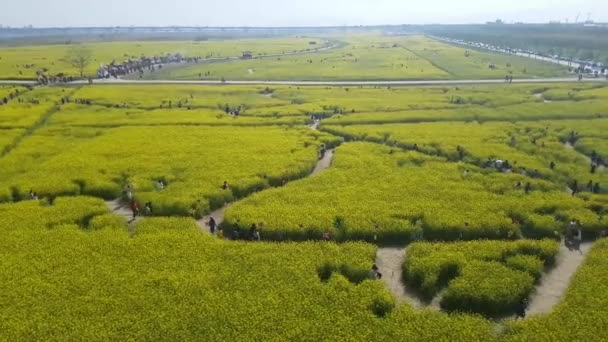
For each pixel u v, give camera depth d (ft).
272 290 131.54
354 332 116.16
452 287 133.59
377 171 222.69
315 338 113.60
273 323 118.32
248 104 372.99
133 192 198.70
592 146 256.93
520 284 135.03
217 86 452.76
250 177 213.46
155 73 548.72
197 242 157.17
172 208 183.62
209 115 332.60
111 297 127.65
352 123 316.40
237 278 136.67
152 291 130.31
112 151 247.91
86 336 113.50
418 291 138.72
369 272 143.33
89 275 137.80
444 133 284.20
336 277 138.51
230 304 125.18
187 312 121.90
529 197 192.24
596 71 536.83
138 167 224.94
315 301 127.34
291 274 139.44
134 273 138.82
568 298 129.08
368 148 257.34
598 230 167.43
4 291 129.90
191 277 136.87
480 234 167.53
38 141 266.77
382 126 304.50
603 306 124.77
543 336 114.83
